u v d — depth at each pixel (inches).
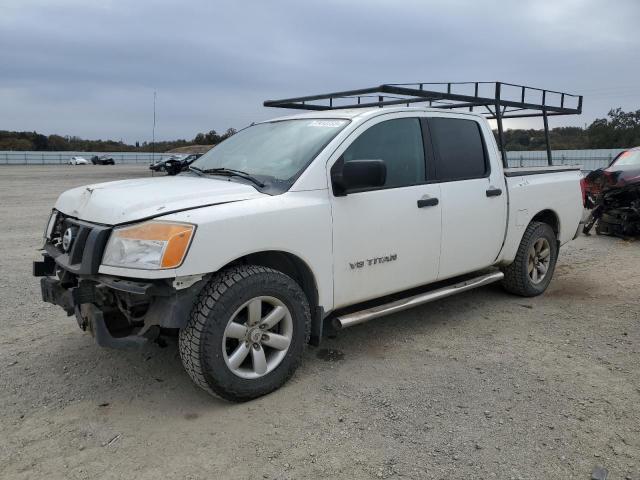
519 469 108.7
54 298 142.2
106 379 147.8
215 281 128.0
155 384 145.0
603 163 1250.0
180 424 125.0
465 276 209.9
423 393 140.2
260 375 135.0
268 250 134.5
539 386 144.6
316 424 125.0
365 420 126.8
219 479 105.4
